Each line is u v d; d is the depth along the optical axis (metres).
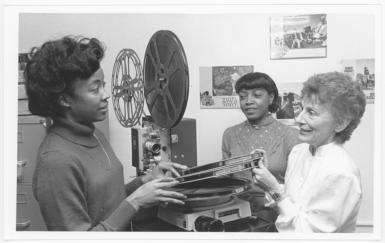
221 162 1.03
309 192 1.00
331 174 0.94
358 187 0.94
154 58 1.17
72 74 0.91
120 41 1.80
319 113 0.98
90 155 0.98
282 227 1.04
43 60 0.91
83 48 0.95
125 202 0.96
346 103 0.96
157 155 1.23
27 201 1.63
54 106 0.94
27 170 1.63
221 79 1.70
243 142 1.47
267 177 1.04
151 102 1.22
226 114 1.71
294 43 1.64
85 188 0.93
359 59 1.58
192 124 1.26
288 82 1.64
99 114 0.99
